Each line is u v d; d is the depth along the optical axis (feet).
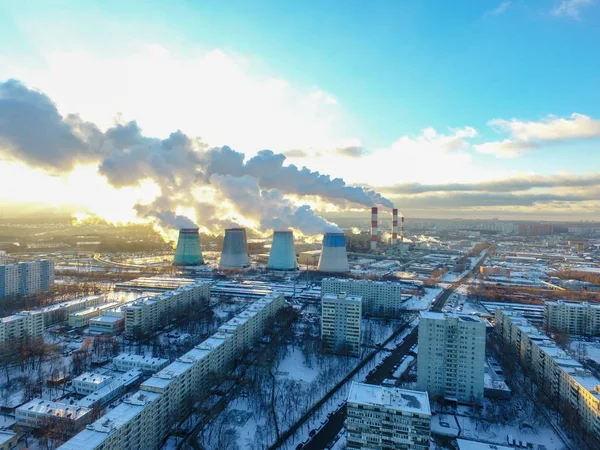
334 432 611.47
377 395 544.62
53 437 557.74
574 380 654.12
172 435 601.21
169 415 608.60
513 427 636.07
